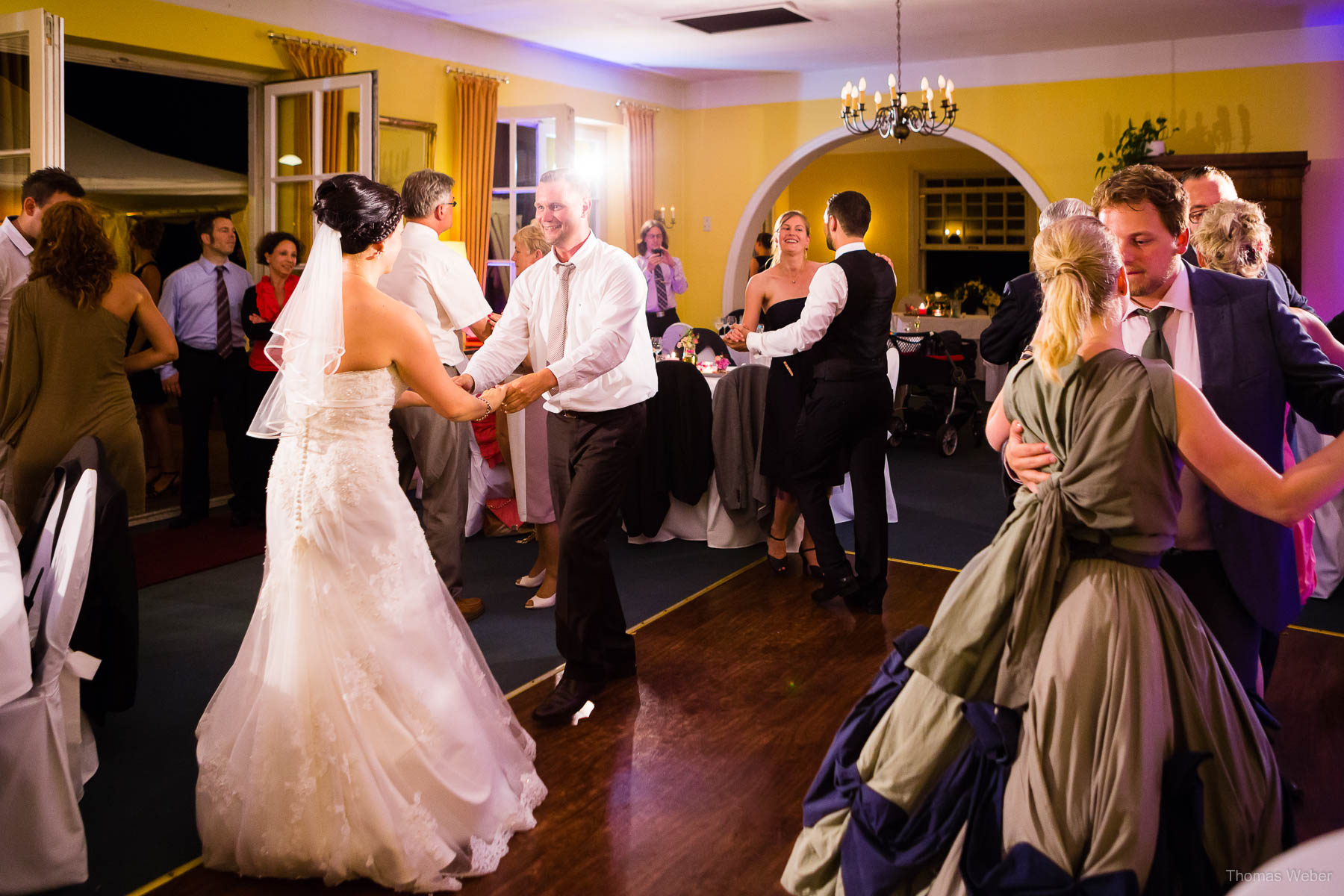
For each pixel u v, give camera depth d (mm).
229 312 5426
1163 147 8008
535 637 3771
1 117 4391
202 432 5457
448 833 2277
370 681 2213
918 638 1889
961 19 7379
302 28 6691
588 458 3041
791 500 4520
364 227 2252
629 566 4723
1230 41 8008
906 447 8219
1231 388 1940
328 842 2154
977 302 12891
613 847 2381
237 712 2293
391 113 7410
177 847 2369
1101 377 1587
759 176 10164
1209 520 1923
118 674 2697
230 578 4547
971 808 1596
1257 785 1568
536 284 3207
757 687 3318
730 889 2209
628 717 3094
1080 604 1571
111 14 5633
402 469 3965
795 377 4277
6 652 2092
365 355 2281
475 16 7379
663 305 7867
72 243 3287
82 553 2275
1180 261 2012
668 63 9320
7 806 2111
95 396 3371
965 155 13234
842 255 3824
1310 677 3367
